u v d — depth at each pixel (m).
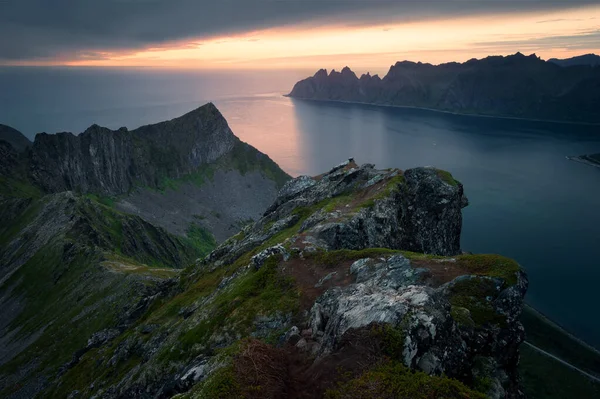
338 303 33.06
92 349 97.75
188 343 47.41
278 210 102.25
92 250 174.25
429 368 23.81
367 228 67.19
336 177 102.50
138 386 48.19
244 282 52.53
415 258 42.62
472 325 29.97
